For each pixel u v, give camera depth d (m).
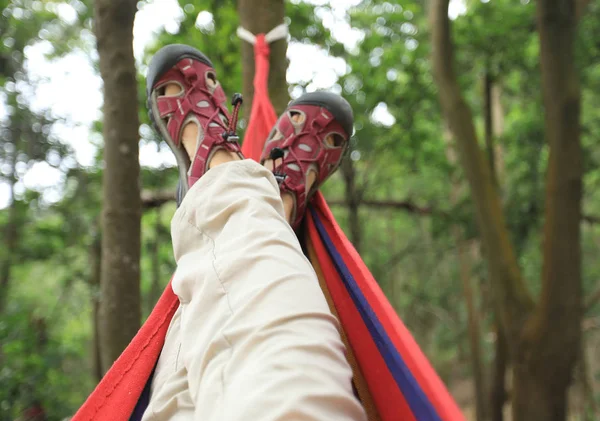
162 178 5.28
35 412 3.99
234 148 1.16
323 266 1.08
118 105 1.97
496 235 4.27
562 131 3.63
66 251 7.00
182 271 0.87
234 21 4.29
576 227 3.71
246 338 0.67
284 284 0.71
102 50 1.98
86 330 8.72
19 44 6.50
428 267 10.16
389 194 8.48
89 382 6.10
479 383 7.45
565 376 3.91
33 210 7.18
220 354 0.69
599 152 7.30
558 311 3.79
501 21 5.51
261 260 0.76
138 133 2.03
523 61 6.02
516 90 7.27
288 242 0.80
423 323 10.97
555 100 3.63
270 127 1.61
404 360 0.74
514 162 7.15
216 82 1.36
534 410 3.91
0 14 6.18
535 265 8.26
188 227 0.90
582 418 7.20
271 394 0.58
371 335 0.87
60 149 6.62
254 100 1.68
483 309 8.48
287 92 1.88
